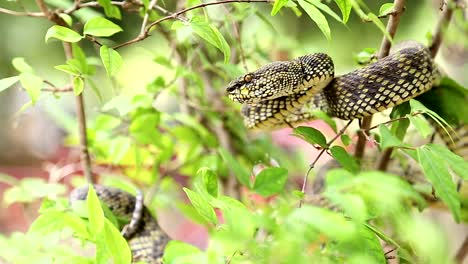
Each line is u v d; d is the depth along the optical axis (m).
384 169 1.06
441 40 1.04
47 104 1.23
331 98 1.03
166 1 1.15
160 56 1.15
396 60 1.00
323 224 0.82
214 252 0.87
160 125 1.20
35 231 0.91
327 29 0.93
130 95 1.15
